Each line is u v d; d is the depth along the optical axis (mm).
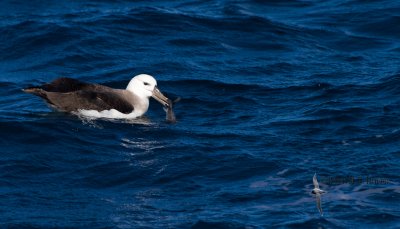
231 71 23828
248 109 21031
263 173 17125
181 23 26938
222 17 27500
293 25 27297
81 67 24312
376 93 21500
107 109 19812
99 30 26328
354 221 15164
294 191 16312
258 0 29375
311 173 17000
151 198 16172
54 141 18422
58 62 24562
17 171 17078
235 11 28094
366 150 18062
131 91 20406
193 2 29438
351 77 23062
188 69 23875
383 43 26188
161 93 20375
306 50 25594
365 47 25938
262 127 19562
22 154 17797
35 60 24766
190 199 16125
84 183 16750
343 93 21656
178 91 22281
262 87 22469
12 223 15070
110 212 15617
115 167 17406
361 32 26938
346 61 24672
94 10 28359
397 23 27375
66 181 16797
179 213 15555
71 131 18922
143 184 16750
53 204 15875
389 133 18844
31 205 15797
